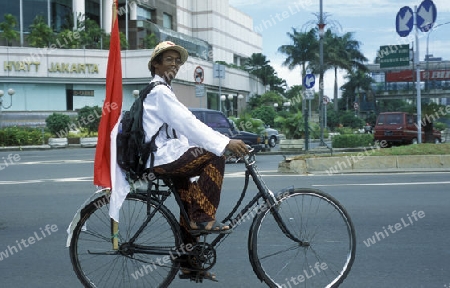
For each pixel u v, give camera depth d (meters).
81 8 45.12
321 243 4.23
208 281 4.55
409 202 8.43
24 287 4.46
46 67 40.34
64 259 5.38
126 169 3.74
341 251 4.25
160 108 3.67
